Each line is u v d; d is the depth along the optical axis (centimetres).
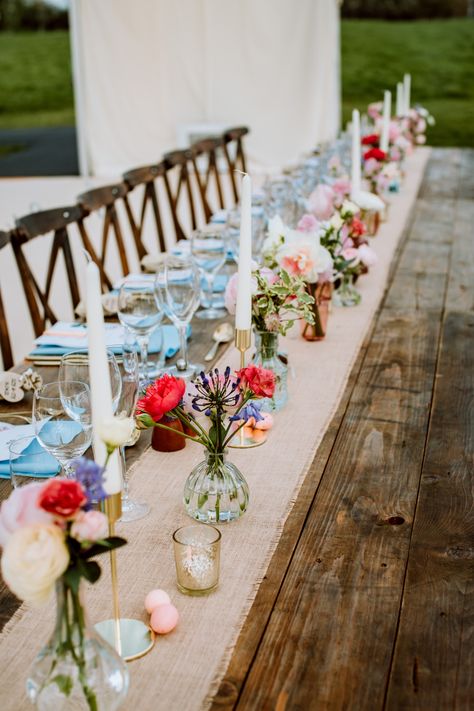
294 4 858
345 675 98
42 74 1681
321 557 121
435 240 342
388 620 108
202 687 96
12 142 1581
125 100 906
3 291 513
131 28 880
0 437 153
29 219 266
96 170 937
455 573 118
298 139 895
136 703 93
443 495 140
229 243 262
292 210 290
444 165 571
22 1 1638
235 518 130
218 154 889
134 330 180
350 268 229
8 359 243
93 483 80
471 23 1434
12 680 98
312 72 878
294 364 198
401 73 1479
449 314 243
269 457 151
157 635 104
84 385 129
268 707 93
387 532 128
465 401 180
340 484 143
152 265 271
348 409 174
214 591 113
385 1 1446
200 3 866
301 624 107
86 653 84
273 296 163
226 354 202
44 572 74
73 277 291
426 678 98
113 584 98
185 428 154
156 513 132
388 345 215
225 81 887
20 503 77
